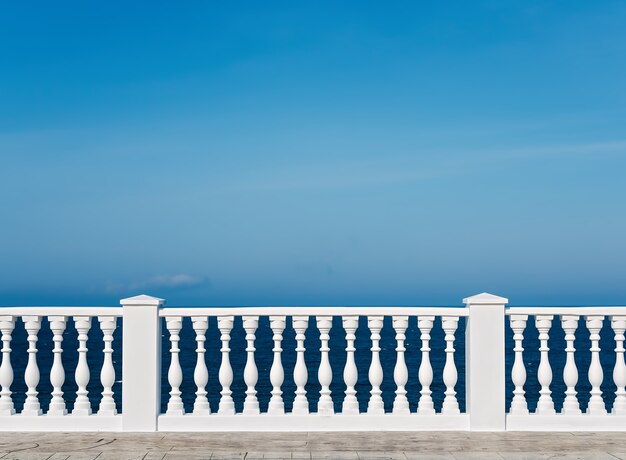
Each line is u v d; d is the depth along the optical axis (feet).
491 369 25.52
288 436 24.62
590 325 26.11
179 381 25.91
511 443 23.59
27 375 25.72
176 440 23.94
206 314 25.63
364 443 23.54
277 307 25.58
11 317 25.73
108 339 25.70
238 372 120.16
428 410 25.81
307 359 138.62
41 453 22.07
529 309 25.82
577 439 24.23
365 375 121.49
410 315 25.73
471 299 25.54
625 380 25.96
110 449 22.63
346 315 25.67
